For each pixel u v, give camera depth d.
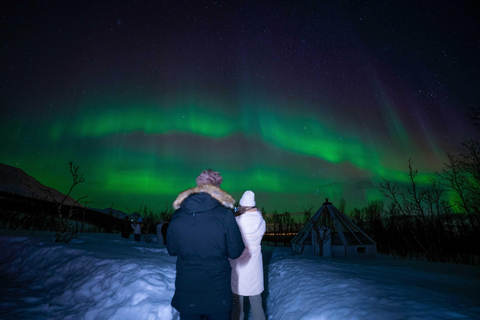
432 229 8.94
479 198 8.14
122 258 5.36
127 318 3.45
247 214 3.08
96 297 4.20
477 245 7.97
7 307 4.09
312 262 5.60
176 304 2.15
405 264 6.33
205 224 2.19
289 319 3.06
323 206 9.41
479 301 2.80
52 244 6.71
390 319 2.32
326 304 2.94
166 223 11.28
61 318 3.81
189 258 2.19
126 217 14.76
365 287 3.29
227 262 2.25
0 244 7.01
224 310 2.11
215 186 2.40
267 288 4.79
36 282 5.31
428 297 2.86
